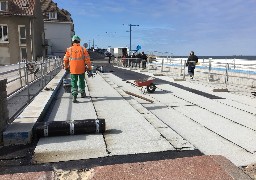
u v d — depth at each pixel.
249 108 8.71
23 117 6.00
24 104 8.08
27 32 43.81
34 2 45.38
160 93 12.09
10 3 43.28
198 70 21.00
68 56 8.72
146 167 3.68
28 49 44.09
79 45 8.88
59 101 9.23
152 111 8.28
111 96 10.18
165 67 28.84
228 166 3.69
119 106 8.23
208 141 5.36
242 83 15.69
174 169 3.62
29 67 12.96
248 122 6.91
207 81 17.69
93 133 5.48
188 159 3.89
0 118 4.86
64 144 4.87
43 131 5.19
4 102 5.12
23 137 4.92
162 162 3.81
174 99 10.48
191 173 3.51
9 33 42.84
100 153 4.45
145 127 5.93
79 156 4.34
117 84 15.06
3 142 4.88
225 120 7.13
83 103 8.77
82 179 3.49
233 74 17.08
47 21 62.19
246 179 3.38
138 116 6.93
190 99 10.43
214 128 6.35
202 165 3.71
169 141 5.05
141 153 4.46
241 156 4.55
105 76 20.44
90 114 7.16
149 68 31.78
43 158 4.27
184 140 5.12
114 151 4.54
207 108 8.71
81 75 9.62
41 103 7.72
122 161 4.16
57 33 63.19
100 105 8.41
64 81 11.37
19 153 4.49
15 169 3.92
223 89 12.77
